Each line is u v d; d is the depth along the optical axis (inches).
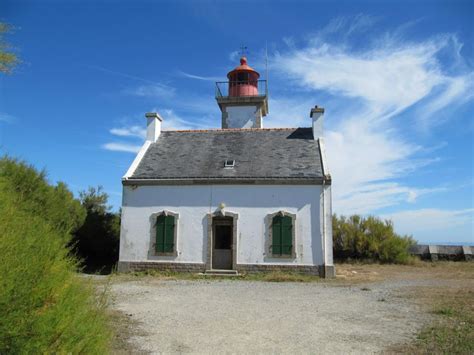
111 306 379.6
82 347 143.5
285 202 708.0
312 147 805.2
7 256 124.2
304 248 691.4
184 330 304.0
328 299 447.5
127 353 246.8
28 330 123.0
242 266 698.8
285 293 492.1
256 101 1058.1
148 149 842.2
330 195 702.5
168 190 737.0
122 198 745.6
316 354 251.4
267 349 260.2
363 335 294.0
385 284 587.2
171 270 712.4
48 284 133.8
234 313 366.9
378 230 973.2
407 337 288.8
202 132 893.2
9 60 260.8
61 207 662.5
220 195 724.0
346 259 987.9
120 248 731.4
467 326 317.4
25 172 589.9
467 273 744.3
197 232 718.5
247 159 779.4
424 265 909.8
